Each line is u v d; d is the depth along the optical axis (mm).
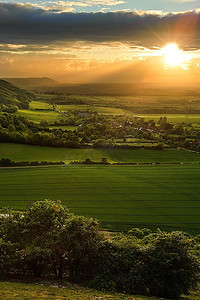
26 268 34406
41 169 123125
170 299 30062
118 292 30438
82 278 33375
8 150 151250
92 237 34844
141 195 98125
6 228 36531
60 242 33844
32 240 34750
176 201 93625
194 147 174875
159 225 74500
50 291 26891
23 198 89750
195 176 120875
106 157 151000
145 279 31891
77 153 155125
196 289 36500
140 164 139875
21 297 24141
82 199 92250
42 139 164250
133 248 34812
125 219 77438
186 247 33344
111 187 104750
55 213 37250
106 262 33344
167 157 154500
